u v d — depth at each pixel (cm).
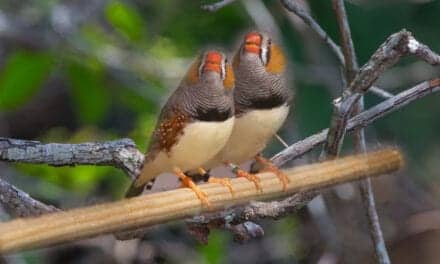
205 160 332
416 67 376
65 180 376
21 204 330
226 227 330
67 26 371
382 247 335
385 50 321
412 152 381
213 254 374
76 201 376
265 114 331
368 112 330
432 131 381
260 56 331
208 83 329
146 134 374
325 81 374
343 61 336
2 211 353
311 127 372
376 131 380
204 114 329
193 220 330
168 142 331
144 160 333
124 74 375
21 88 367
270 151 369
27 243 315
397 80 375
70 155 335
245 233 331
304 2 370
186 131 330
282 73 332
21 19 371
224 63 330
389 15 377
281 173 327
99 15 379
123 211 318
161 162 332
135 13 373
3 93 367
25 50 369
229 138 332
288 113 334
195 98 330
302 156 339
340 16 333
